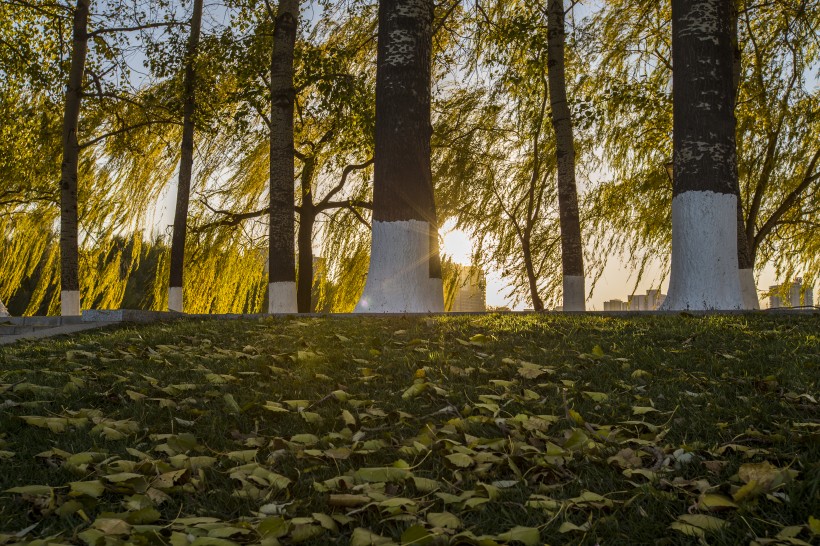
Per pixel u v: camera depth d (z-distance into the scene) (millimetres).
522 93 16328
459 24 15820
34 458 2975
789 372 4234
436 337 6188
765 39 15500
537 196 17734
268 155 17766
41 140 17188
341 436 3209
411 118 9211
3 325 9109
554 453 2844
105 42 15938
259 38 14297
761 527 2166
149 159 18344
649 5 15594
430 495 2525
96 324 8422
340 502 2342
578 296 13047
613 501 2410
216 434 3381
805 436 2865
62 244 14609
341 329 6723
